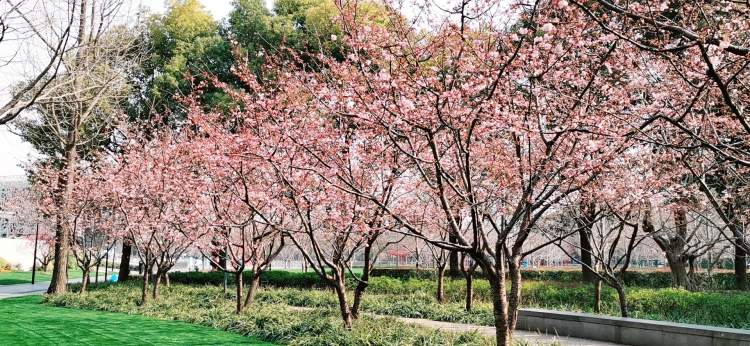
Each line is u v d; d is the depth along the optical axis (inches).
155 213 570.9
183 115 741.9
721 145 189.9
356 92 234.8
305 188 339.3
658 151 318.0
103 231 733.3
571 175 225.8
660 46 187.5
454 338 317.1
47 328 416.8
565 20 223.6
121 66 533.3
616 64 267.6
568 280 765.9
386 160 321.4
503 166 263.7
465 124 233.8
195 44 756.0
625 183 324.2
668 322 335.3
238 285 470.3
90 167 719.1
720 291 550.0
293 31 698.8
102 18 435.5
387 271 891.4
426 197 415.2
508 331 225.3
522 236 232.7
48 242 965.2
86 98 459.2
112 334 389.7
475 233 220.2
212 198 454.9
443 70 255.4
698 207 383.6
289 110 325.1
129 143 632.4
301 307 574.6
